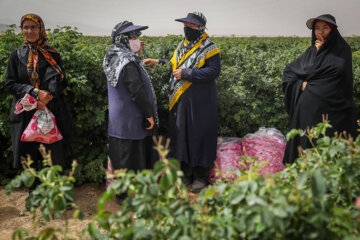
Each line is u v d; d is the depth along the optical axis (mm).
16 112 3002
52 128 3068
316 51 3350
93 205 3408
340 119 3299
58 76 3139
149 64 3828
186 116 3576
